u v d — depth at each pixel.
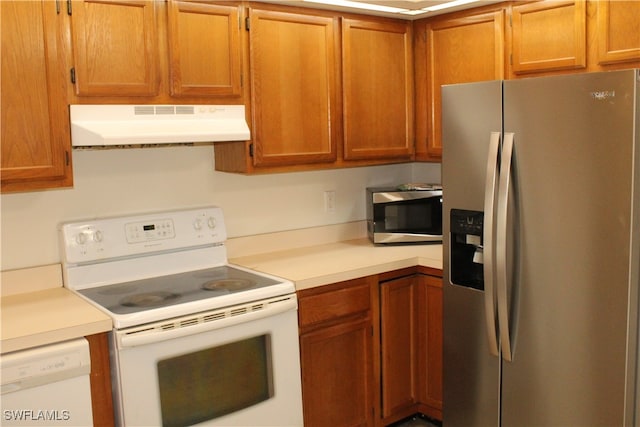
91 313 2.07
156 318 2.06
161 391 2.09
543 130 2.13
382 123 3.13
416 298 2.93
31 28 2.07
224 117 2.55
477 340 2.46
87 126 2.19
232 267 2.76
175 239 2.66
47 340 1.90
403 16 3.11
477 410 2.50
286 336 2.40
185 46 2.42
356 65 2.98
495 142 2.24
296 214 3.21
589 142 2.03
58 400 1.91
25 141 2.09
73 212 2.51
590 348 2.11
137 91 2.31
